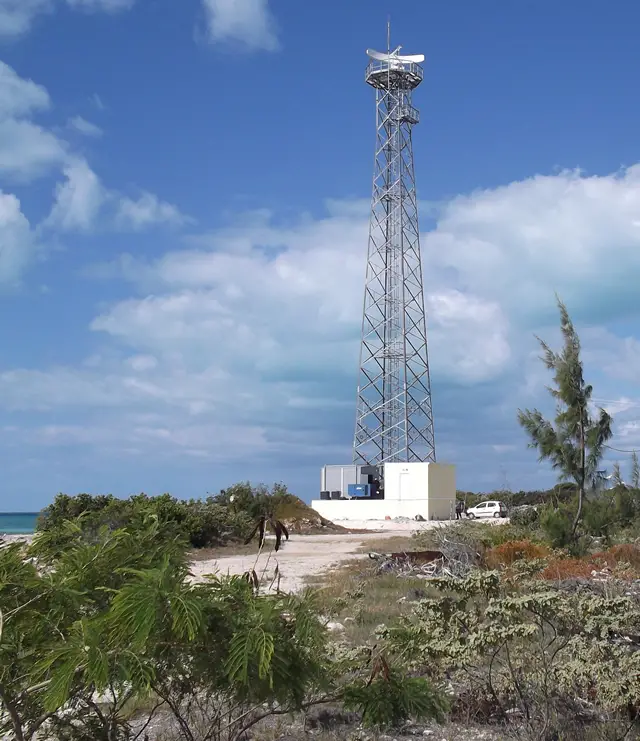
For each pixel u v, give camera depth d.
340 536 44.66
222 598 5.36
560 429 23.81
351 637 11.05
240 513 39.19
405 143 69.56
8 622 5.19
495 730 7.66
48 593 5.37
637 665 7.38
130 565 5.73
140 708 8.05
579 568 16.94
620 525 23.47
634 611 8.02
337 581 19.38
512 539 22.53
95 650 4.71
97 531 6.41
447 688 8.12
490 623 7.77
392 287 69.19
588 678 7.60
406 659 7.61
